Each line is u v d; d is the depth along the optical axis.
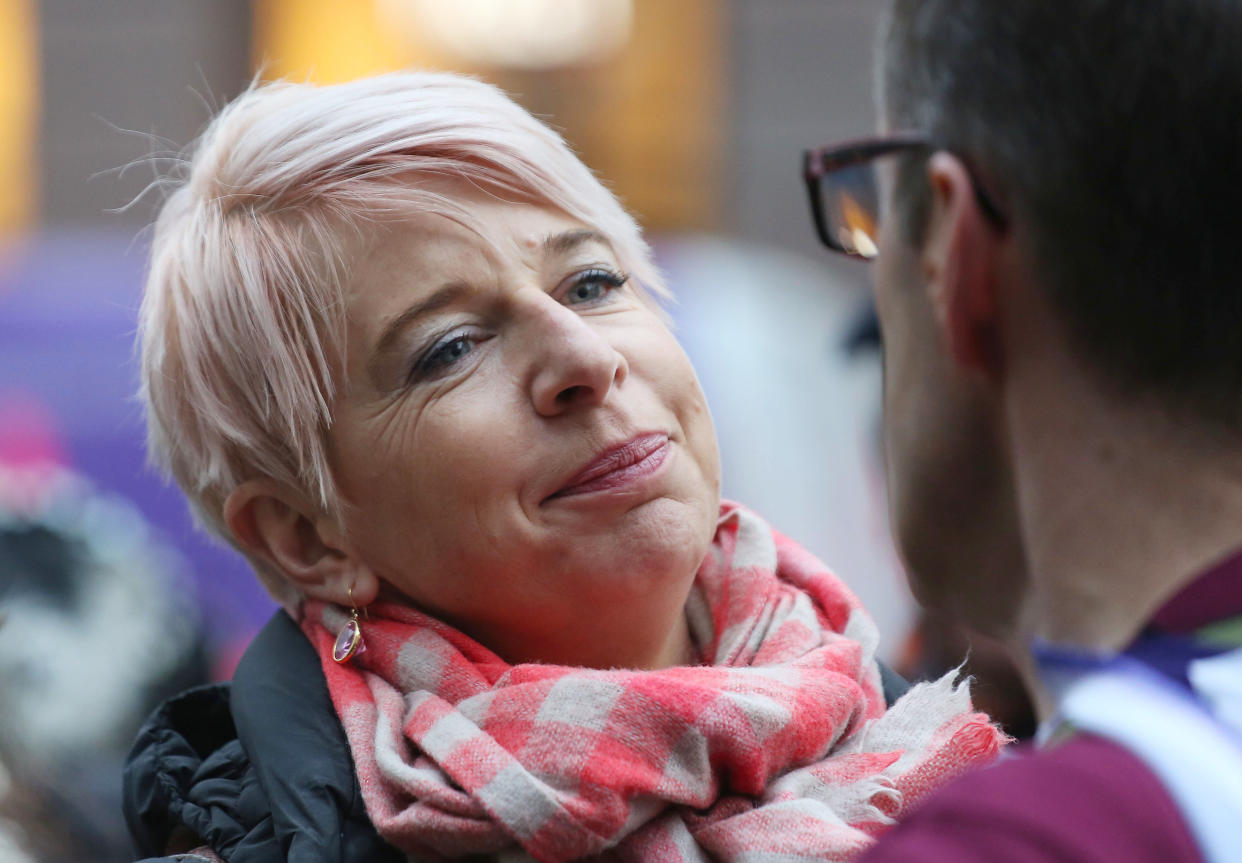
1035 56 2.07
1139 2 1.99
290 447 3.28
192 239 3.40
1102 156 1.99
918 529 2.35
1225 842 1.79
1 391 8.48
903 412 2.35
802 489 8.67
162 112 14.94
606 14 15.20
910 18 2.31
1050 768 1.88
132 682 5.83
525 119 3.49
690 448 3.33
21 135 14.94
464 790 2.87
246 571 7.89
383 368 3.20
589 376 3.09
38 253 10.51
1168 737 1.86
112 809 4.85
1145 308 1.98
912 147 2.28
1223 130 1.95
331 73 15.04
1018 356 2.12
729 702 2.93
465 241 3.22
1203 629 1.94
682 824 2.93
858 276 13.23
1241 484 2.00
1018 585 2.30
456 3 15.09
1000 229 2.13
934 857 1.82
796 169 15.16
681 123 15.24
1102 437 2.04
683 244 10.85
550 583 3.15
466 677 3.11
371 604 3.35
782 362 9.07
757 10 15.16
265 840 3.00
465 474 3.12
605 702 2.92
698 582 3.58
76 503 7.43
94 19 14.93
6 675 5.14
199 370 3.35
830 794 2.99
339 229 3.23
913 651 5.57
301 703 3.20
